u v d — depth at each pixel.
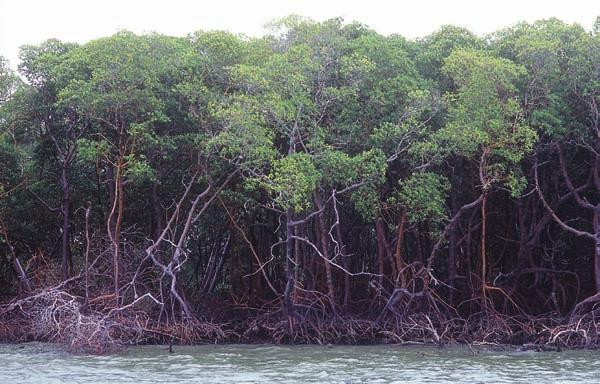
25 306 33.91
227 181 33.53
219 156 32.59
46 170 38.41
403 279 33.34
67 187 36.72
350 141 33.56
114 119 33.00
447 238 37.22
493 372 23.86
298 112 31.56
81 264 39.25
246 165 31.50
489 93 30.52
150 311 33.56
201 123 32.88
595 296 31.31
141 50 31.61
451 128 30.58
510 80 31.61
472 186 35.66
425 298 34.12
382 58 33.69
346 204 37.47
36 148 37.75
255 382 21.86
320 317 33.44
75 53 33.19
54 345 31.05
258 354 28.83
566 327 30.75
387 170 34.91
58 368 24.80
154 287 34.62
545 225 36.56
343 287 37.25
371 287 36.00
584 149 35.56
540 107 32.84
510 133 30.95
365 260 43.16
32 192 37.59
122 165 32.19
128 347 30.83
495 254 38.97
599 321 31.30
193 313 33.66
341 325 33.09
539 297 36.50
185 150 34.34
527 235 37.06
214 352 29.47
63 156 36.91
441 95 34.59
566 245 38.75
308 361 26.77
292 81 31.33
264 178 30.62
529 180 35.91
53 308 31.58
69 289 34.12
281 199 30.61
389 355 28.58
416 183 31.94
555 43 31.25
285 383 21.66
